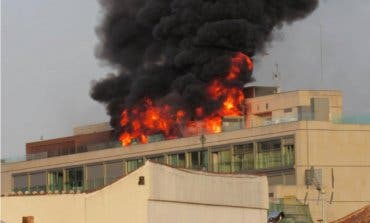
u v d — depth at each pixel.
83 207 106.12
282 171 192.38
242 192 123.44
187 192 112.31
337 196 189.62
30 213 108.12
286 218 175.12
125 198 105.44
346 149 191.62
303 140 189.88
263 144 196.62
